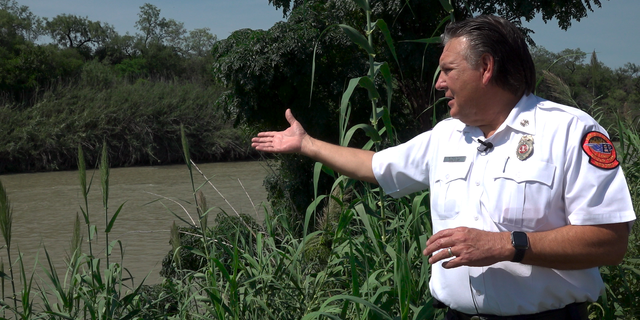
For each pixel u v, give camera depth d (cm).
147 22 5791
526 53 156
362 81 212
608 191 138
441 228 166
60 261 942
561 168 144
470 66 154
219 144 3306
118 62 5600
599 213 137
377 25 225
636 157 305
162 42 5916
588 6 1170
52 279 237
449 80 159
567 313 154
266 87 1191
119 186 2202
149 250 1041
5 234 220
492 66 152
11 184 2355
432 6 1120
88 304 228
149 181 2364
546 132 148
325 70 1202
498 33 152
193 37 6328
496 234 140
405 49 1155
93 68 3741
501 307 154
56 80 3506
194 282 275
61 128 3011
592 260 138
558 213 146
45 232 1288
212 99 3547
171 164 3250
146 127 3164
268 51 1180
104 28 5625
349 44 1164
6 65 3322
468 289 161
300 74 1203
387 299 206
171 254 640
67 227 1349
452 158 166
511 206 148
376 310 174
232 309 223
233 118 1331
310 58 1175
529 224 146
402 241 226
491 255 139
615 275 247
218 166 3078
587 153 141
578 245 137
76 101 3241
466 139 166
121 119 3142
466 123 162
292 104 1243
